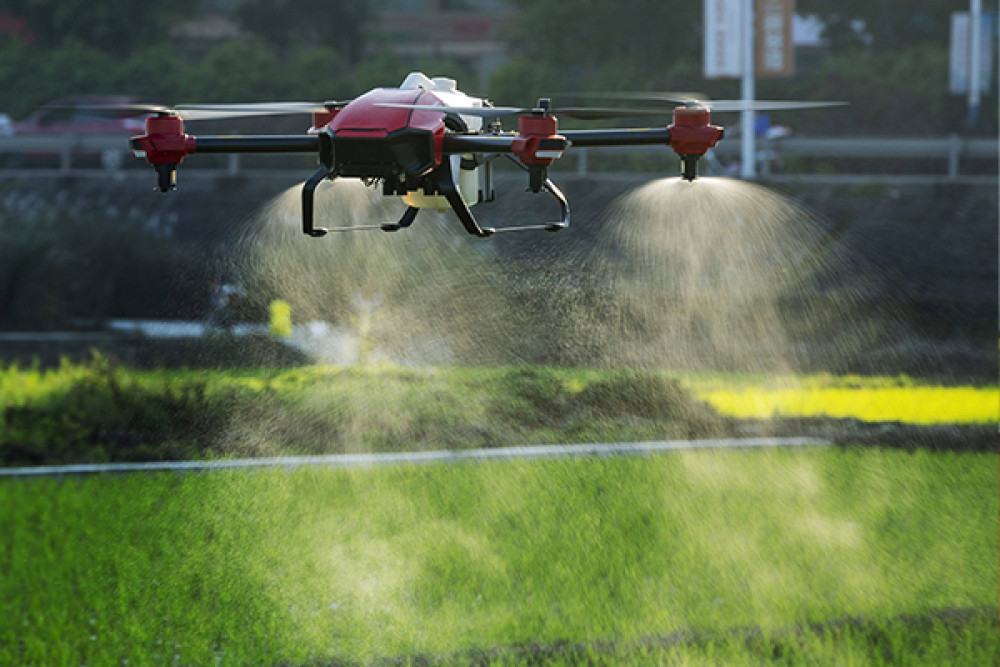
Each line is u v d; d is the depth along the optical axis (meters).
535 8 160.88
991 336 81.00
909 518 39.03
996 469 45.59
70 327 93.12
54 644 28.94
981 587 32.53
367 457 46.69
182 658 28.02
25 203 108.62
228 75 145.75
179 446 49.72
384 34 185.12
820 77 145.62
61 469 46.47
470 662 27.19
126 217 104.44
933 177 113.31
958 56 139.12
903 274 90.38
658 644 28.12
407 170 20.30
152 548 36.41
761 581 32.91
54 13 155.62
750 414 55.94
